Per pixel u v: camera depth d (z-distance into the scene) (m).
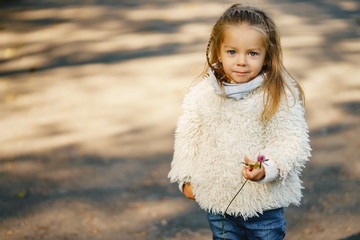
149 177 4.05
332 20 9.56
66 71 7.15
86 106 5.77
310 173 3.96
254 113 2.02
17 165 4.32
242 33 1.96
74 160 4.40
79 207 3.57
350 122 4.97
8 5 11.84
